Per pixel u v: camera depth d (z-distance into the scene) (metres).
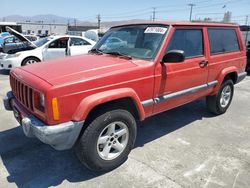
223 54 4.62
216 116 5.07
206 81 4.34
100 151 2.94
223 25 4.65
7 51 9.77
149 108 3.37
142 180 2.90
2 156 3.38
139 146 3.71
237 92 7.27
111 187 2.78
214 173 3.05
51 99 2.42
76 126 2.56
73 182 2.86
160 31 3.51
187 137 4.05
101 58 3.41
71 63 3.17
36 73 2.83
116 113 2.91
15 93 3.22
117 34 3.99
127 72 2.97
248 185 2.84
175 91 3.72
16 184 2.81
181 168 3.15
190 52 3.90
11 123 4.45
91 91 2.67
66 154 3.44
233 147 3.74
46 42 9.73
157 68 3.30
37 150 3.54
